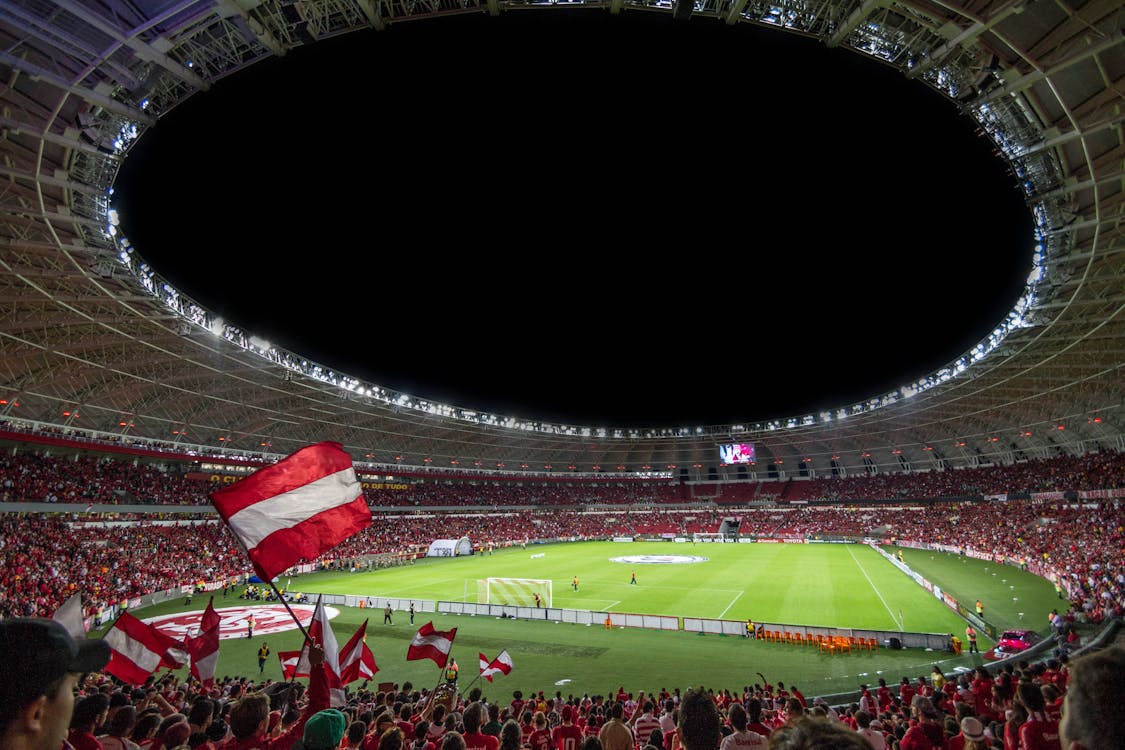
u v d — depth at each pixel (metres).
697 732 4.03
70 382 48.59
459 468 109.88
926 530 77.38
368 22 21.25
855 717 10.90
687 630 35.62
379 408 77.75
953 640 29.05
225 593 51.69
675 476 131.38
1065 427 70.62
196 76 21.80
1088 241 33.31
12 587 36.16
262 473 9.12
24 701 2.20
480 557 81.88
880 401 82.75
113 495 53.75
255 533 8.62
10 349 40.53
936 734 8.10
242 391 63.62
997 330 50.47
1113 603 30.33
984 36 21.09
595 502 123.38
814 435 108.44
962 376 61.25
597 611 39.97
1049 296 39.31
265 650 29.30
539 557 80.19
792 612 39.50
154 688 15.62
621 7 22.11
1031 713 5.65
